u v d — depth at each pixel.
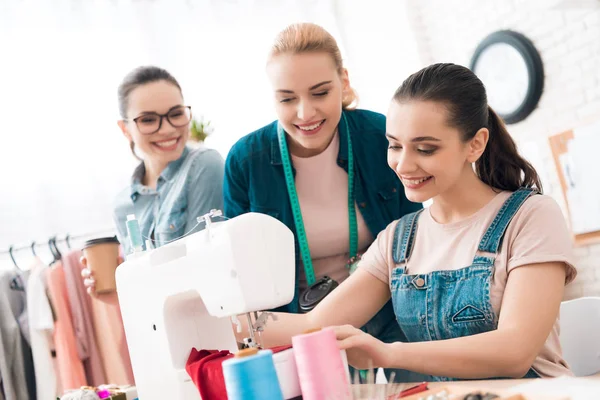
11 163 3.48
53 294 3.06
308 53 1.68
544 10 3.85
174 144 2.54
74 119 3.61
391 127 1.37
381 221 1.94
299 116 1.71
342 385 1.02
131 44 3.80
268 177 1.95
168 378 1.27
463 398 0.94
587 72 3.69
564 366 1.37
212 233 1.19
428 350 1.21
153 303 1.30
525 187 1.46
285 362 1.04
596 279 3.75
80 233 3.47
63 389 2.99
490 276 1.35
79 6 3.71
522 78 3.97
